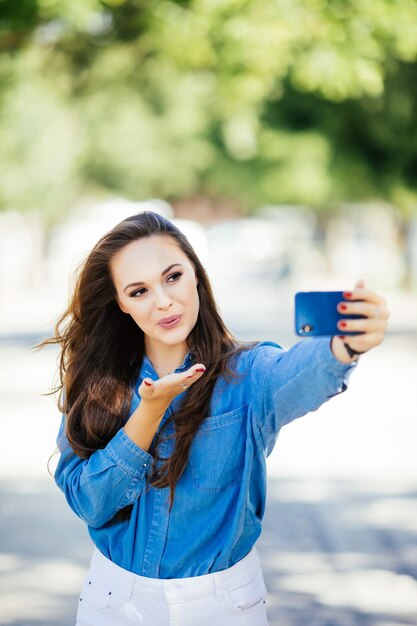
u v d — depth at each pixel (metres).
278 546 7.53
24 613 6.15
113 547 3.21
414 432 12.13
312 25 14.05
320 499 8.92
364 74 14.33
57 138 38.41
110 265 3.24
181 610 3.13
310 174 35.72
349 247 59.28
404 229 39.66
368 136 28.61
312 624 5.89
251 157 39.88
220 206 61.50
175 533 3.16
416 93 25.14
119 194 43.66
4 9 13.51
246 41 14.12
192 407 3.13
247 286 44.19
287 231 52.56
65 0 13.36
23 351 22.34
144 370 3.34
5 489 9.52
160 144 40.72
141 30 16.80
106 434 3.26
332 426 12.70
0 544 7.70
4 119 35.66
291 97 27.95
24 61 19.67
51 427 12.69
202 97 38.91
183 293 3.17
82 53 19.27
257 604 3.22
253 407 3.11
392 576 6.79
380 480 9.59
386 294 39.53
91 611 3.23
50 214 42.75
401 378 17.48
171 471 3.12
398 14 13.86
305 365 2.91
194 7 14.01
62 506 8.91
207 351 3.22
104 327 3.36
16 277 48.84
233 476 3.17
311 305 2.80
